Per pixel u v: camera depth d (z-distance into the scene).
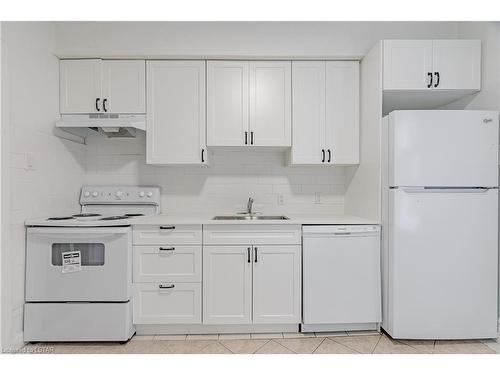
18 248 2.09
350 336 2.26
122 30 2.54
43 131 2.33
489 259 2.12
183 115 2.59
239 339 2.23
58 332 2.14
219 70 2.58
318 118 2.60
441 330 2.13
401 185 2.11
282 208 2.91
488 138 2.09
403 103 2.68
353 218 2.51
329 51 2.57
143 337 2.26
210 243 2.27
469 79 2.32
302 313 2.30
